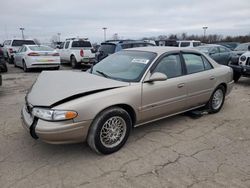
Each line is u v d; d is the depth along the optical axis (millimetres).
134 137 4074
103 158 3408
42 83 3734
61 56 16328
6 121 4758
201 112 5055
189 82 4453
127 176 2994
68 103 3096
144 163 3285
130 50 4652
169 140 3979
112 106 3414
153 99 3887
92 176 2992
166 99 4094
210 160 3371
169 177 2977
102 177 2975
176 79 4246
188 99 4527
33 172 3064
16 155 3465
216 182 2885
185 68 4496
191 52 4734
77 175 3012
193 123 4723
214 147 3758
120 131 3605
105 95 3328
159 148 3703
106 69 4293
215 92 5238
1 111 5406
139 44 11195
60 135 3031
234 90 7762
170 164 3262
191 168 3170
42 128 3020
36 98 3283
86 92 3262
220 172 3084
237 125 4668
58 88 3400
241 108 5746
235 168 3176
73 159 3377
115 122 3498
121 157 3436
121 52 4711
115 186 2811
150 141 3936
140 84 3719
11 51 16719
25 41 17562
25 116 3449
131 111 3701
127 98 3520
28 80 9711
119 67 4199
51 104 3062
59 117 3006
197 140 3994
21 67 13742
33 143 3818
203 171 3105
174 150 3646
